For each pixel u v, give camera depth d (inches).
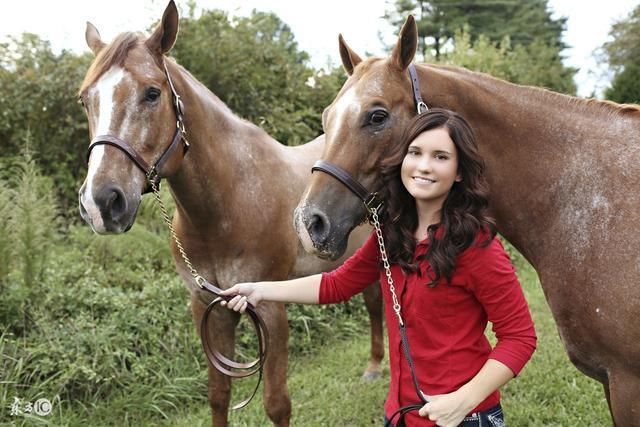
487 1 911.0
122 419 130.0
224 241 104.3
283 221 111.3
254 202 107.1
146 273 180.7
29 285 149.1
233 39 279.6
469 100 73.9
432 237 58.1
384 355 171.5
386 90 69.4
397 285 61.7
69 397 132.1
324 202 67.7
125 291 171.9
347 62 85.1
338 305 201.2
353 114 68.5
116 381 136.7
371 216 70.1
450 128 58.6
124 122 85.3
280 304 105.0
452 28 877.8
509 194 74.3
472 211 58.8
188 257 107.5
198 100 100.3
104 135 84.1
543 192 71.9
